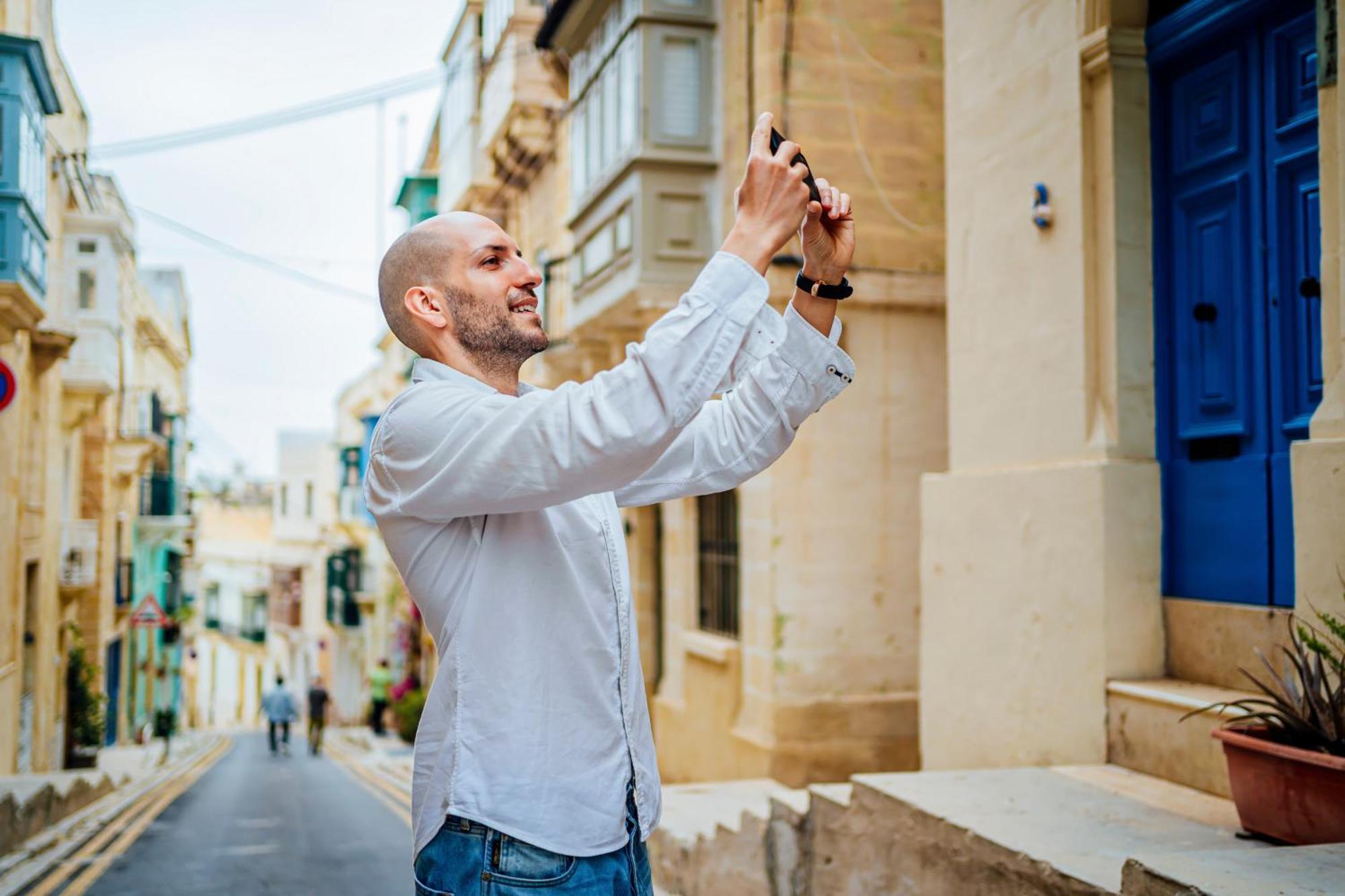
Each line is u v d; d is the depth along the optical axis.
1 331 11.23
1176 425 5.27
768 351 1.66
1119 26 5.34
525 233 17.34
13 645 13.56
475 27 18.11
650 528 13.37
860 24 9.59
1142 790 4.52
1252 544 4.74
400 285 1.93
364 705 34.22
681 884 6.94
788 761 9.22
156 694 31.64
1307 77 4.52
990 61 6.27
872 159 9.57
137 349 25.98
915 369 9.72
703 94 10.41
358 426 35.22
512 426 1.62
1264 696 4.46
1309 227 4.49
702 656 10.88
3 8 11.78
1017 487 5.80
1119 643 5.15
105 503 21.69
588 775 1.75
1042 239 5.77
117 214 22.97
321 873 8.64
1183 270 5.25
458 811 1.71
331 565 38.44
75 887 7.99
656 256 10.27
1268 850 3.03
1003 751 5.89
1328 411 4.07
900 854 4.47
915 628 9.62
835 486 9.52
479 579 1.76
